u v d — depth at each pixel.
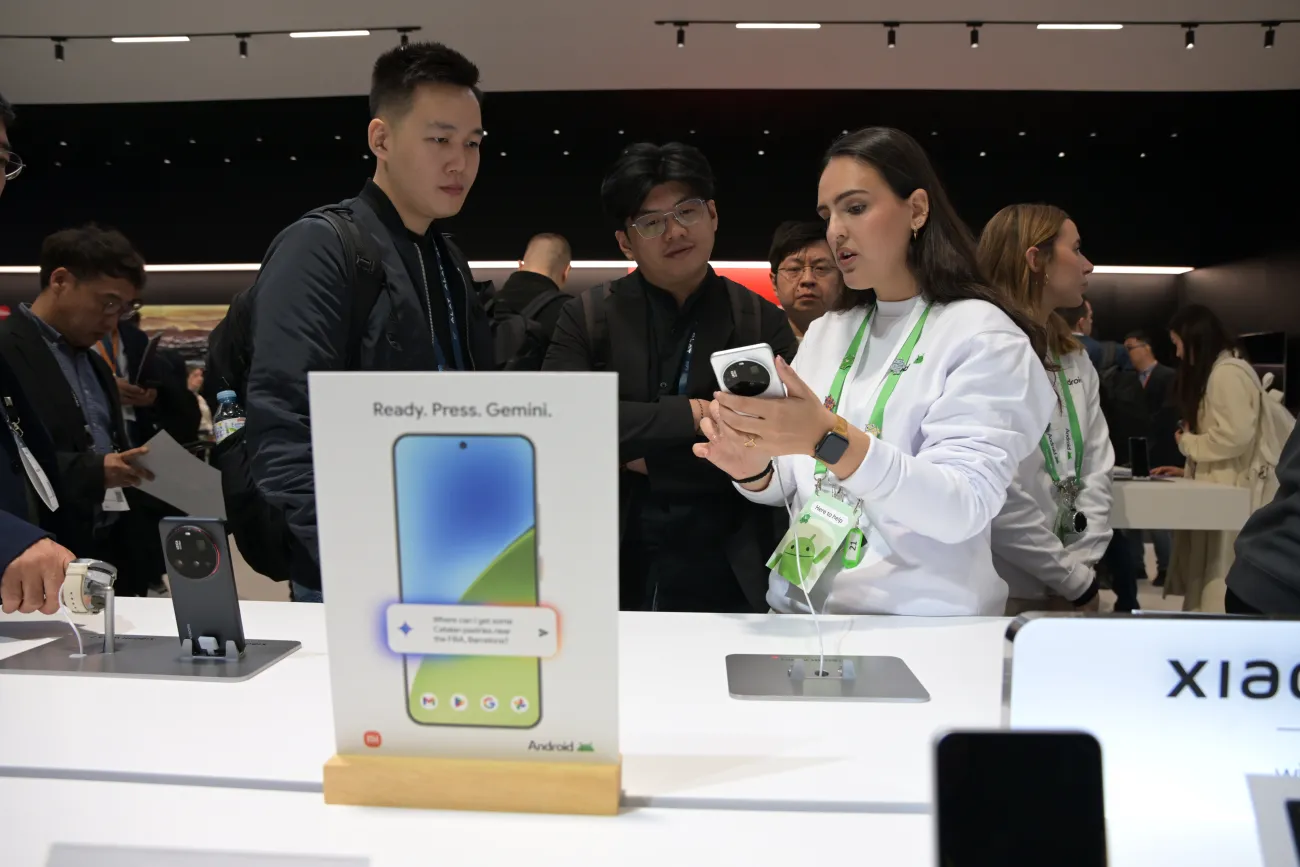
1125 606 2.43
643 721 0.78
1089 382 1.95
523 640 0.62
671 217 1.69
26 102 6.30
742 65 5.68
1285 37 5.15
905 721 0.78
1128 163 7.59
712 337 1.75
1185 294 7.98
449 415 0.61
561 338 1.81
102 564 0.99
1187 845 0.55
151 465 1.85
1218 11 4.85
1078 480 1.86
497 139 7.16
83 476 1.86
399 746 0.64
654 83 5.98
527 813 0.62
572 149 7.46
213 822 0.61
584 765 0.62
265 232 7.78
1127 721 0.57
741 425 0.98
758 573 1.62
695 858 0.56
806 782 0.66
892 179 1.20
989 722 0.78
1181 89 5.98
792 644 1.01
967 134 7.00
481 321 1.68
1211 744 0.57
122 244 2.37
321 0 4.82
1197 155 7.46
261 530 1.44
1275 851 0.54
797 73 5.78
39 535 1.04
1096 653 0.57
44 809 0.63
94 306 2.33
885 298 1.29
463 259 1.66
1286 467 1.06
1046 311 1.93
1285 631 0.56
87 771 0.68
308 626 1.10
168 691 0.86
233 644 0.97
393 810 0.62
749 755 0.71
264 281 1.33
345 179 7.71
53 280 2.30
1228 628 0.57
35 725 0.77
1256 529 1.10
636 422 1.60
